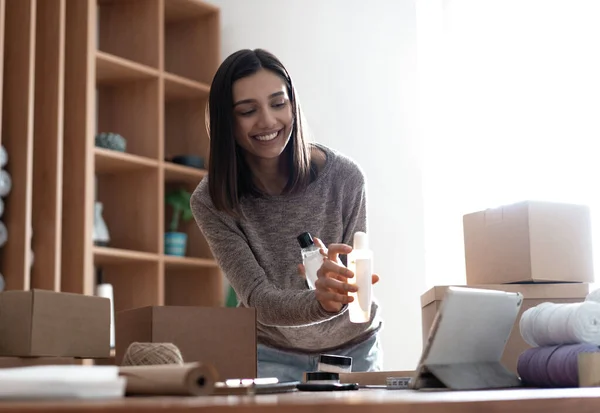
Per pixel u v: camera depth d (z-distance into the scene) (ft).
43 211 13.26
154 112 15.42
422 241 13.29
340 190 7.79
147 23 15.74
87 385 2.85
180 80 15.58
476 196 13.30
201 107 16.44
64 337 5.32
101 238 14.48
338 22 14.69
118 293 15.34
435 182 13.66
